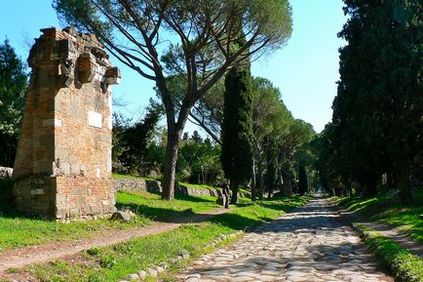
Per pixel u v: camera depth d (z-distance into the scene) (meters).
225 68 29.14
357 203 40.25
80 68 16.17
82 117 16.48
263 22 27.33
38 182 14.79
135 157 40.12
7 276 7.91
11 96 24.78
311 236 19.78
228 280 10.18
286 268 11.75
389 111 27.25
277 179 78.19
